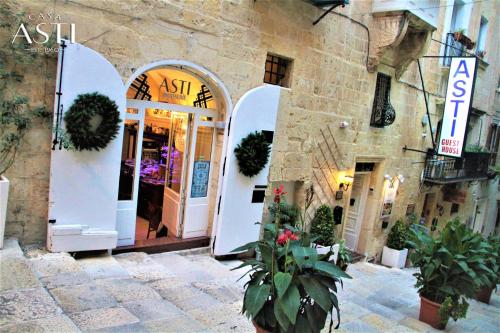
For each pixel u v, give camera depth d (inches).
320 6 302.5
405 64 399.5
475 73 415.5
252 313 122.1
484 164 606.2
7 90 189.0
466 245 235.3
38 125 200.1
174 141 289.9
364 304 269.9
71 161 205.6
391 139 426.9
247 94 269.1
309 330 127.6
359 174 432.8
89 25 204.8
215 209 275.9
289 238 125.4
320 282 127.4
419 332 219.0
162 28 228.8
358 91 364.8
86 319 149.3
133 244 254.8
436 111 494.6
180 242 273.1
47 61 197.6
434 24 374.6
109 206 221.5
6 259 177.9
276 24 281.4
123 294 181.3
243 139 270.5
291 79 302.5
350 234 441.4
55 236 204.8
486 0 552.1
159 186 309.1
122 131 219.0
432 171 498.3
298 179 325.1
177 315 169.2
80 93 202.7
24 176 200.2
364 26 352.8
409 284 363.3
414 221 461.4
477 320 274.1
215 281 231.0
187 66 243.8
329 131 344.2
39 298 151.6
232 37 259.1
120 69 217.9
